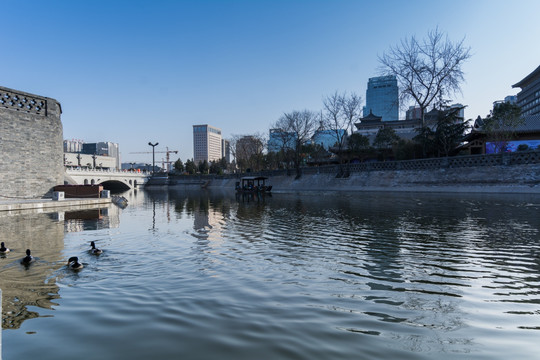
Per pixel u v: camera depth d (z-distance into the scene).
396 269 9.04
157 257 10.60
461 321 5.90
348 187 55.81
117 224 18.36
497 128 46.97
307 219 19.42
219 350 4.89
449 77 47.75
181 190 83.25
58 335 5.36
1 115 28.52
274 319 5.96
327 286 7.73
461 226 15.68
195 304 6.66
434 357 4.72
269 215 21.92
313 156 84.12
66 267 9.44
